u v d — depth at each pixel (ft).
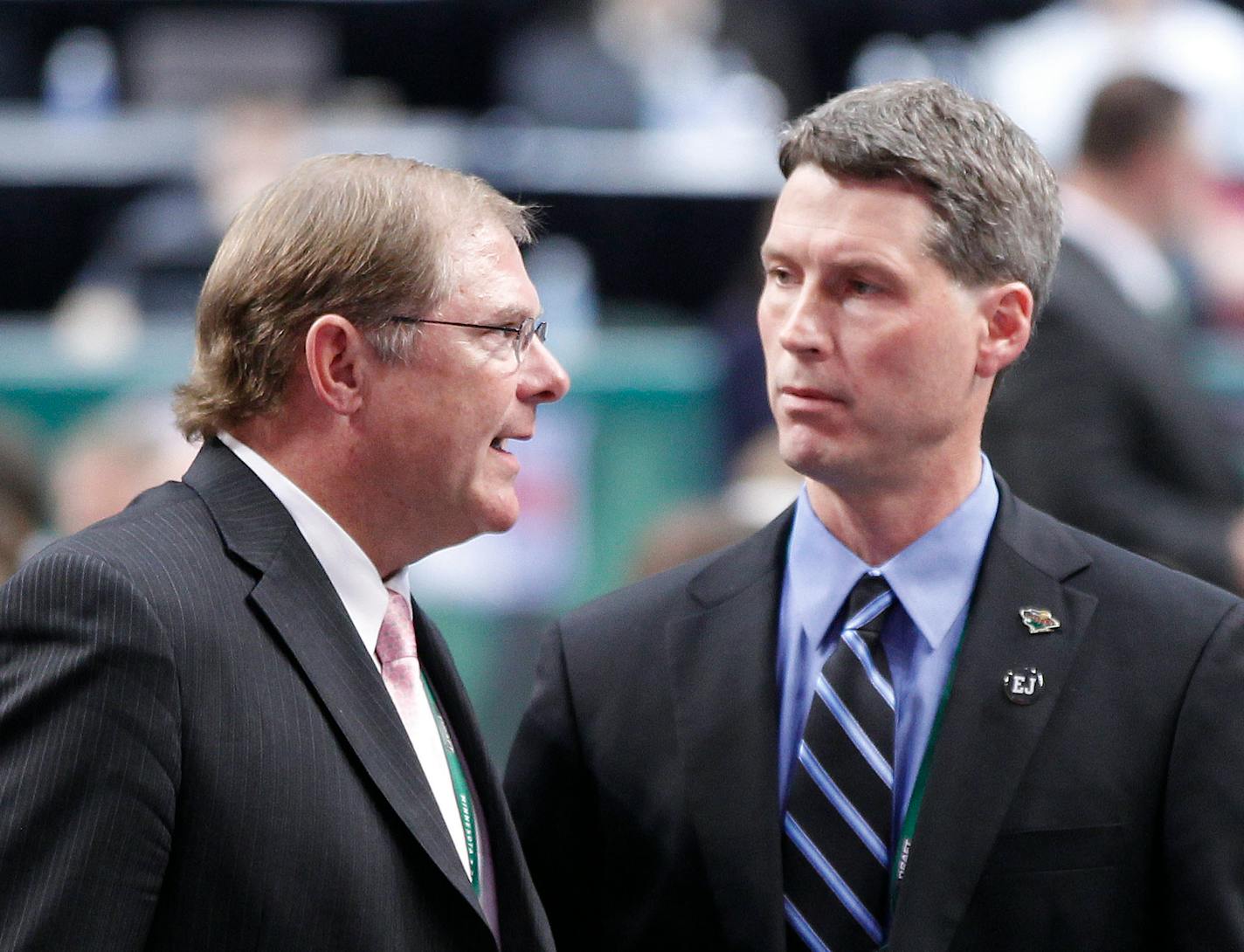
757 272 63.46
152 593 20.63
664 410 59.00
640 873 23.81
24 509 41.22
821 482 22.85
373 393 22.30
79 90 78.43
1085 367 44.27
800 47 82.33
